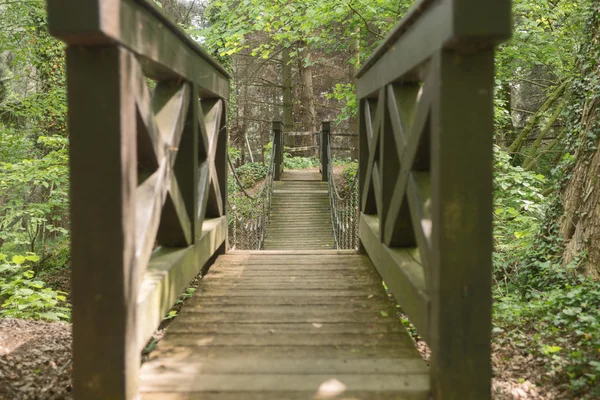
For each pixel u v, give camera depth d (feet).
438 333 6.13
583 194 15.76
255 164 49.55
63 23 5.29
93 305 6.01
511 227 23.21
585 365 8.91
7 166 24.98
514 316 12.15
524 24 24.22
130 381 6.18
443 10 5.74
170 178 8.21
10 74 39.19
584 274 14.96
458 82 5.94
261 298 10.82
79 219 5.97
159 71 8.22
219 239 13.65
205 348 8.14
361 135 14.34
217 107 13.25
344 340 8.52
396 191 8.78
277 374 7.15
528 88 51.21
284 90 59.21
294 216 31.48
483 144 6.00
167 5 44.32
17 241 28.71
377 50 9.89
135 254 6.35
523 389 8.30
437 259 6.13
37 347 10.20
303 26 24.43
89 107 5.87
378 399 6.63
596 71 15.88
